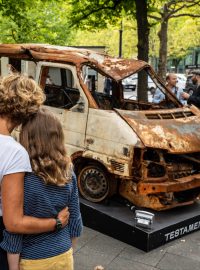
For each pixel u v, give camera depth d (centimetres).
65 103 615
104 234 509
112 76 555
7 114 221
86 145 539
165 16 1326
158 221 507
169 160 538
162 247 487
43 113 229
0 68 725
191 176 539
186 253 476
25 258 226
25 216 217
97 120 527
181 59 5291
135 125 509
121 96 678
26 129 224
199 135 544
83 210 530
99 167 536
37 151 220
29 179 217
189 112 595
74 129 551
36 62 605
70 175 231
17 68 704
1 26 2034
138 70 589
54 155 222
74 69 557
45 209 221
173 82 868
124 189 546
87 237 500
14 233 217
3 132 222
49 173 219
